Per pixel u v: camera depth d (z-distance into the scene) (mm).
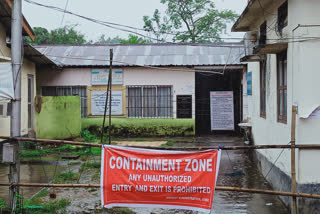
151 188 4953
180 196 4934
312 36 5566
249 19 9258
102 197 5020
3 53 10039
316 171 5520
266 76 8469
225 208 6211
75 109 13148
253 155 10469
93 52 15922
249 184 7891
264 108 8875
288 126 6234
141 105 15062
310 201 5512
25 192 6805
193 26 23562
